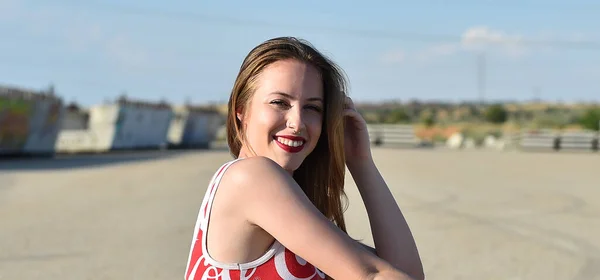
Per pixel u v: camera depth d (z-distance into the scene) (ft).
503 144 124.36
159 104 128.57
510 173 56.18
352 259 4.97
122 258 20.27
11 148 78.13
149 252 21.26
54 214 29.91
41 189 41.27
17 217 28.96
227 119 6.27
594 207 33.53
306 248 4.99
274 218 5.04
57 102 88.58
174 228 25.85
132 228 25.85
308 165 6.66
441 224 27.76
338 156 6.18
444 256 21.31
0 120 74.18
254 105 5.89
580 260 20.76
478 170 59.52
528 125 255.91
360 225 26.40
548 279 18.26
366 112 317.42
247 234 5.19
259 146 5.89
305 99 5.83
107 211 30.83
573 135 110.42
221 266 5.23
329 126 5.99
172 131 141.90
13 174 53.47
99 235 24.30
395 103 340.39
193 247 5.47
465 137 190.19
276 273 5.24
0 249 21.62
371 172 6.87
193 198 35.91
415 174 54.03
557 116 293.43
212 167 62.44
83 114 134.51
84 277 17.90
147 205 32.99
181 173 54.34
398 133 120.16
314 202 6.68
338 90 6.03
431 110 329.52
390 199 6.80
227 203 5.23
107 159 80.59
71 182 46.03
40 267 19.07
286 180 5.18
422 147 121.60
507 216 30.22
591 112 208.13
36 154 85.40
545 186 44.57
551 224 28.02
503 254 21.65
